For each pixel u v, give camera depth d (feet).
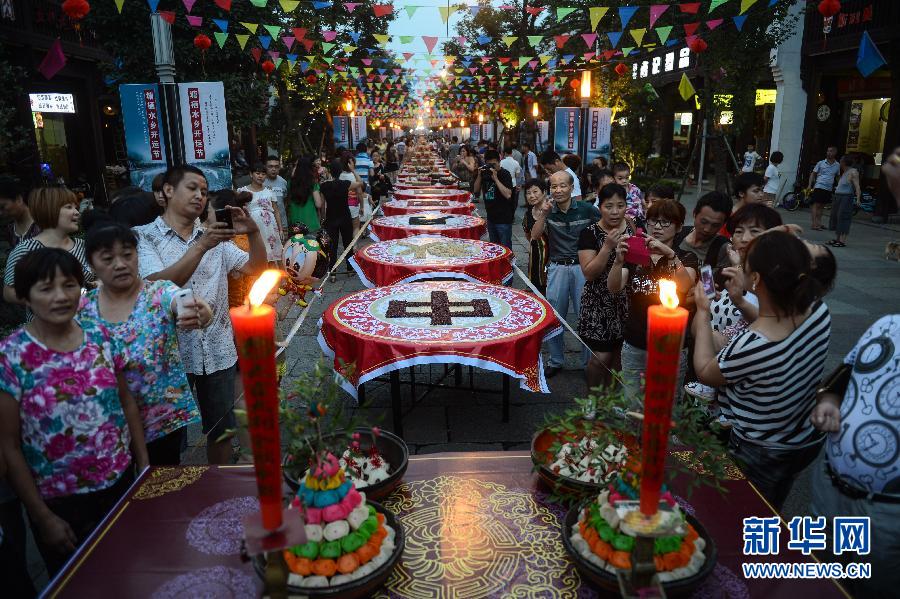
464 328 12.27
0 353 6.73
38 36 36.17
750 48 38.40
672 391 3.51
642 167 62.39
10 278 10.75
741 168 58.08
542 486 6.73
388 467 6.71
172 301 8.20
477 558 5.55
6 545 6.83
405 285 15.65
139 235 9.95
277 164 26.21
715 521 6.03
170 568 5.39
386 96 86.22
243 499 6.48
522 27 76.59
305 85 52.49
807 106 49.57
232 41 31.09
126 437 7.59
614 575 4.70
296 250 15.39
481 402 15.38
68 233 11.72
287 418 5.49
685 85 35.47
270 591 3.79
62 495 7.11
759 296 6.93
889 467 5.78
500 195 27.09
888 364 5.97
